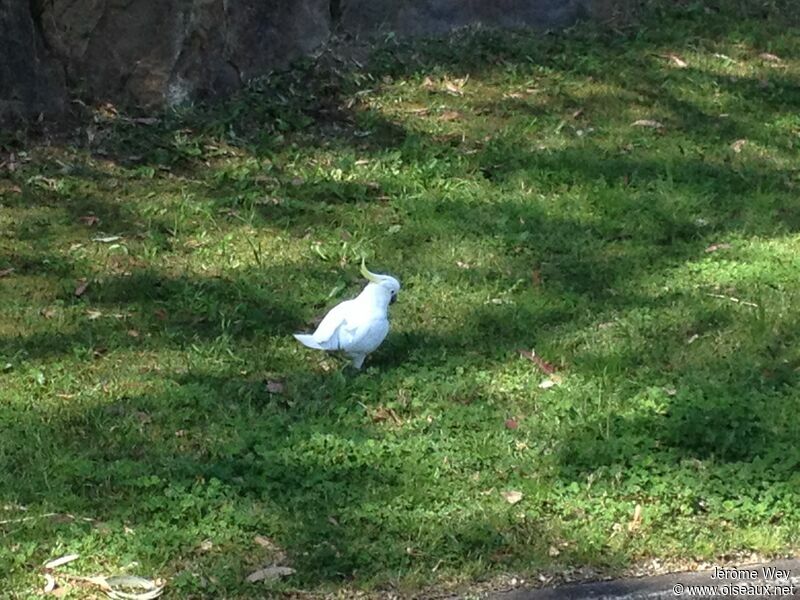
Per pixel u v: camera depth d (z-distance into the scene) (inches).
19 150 309.0
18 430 218.1
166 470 207.3
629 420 221.5
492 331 252.2
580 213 298.8
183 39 330.6
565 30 379.2
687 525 199.6
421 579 187.9
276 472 206.5
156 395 228.7
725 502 203.6
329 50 354.9
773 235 291.3
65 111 320.2
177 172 310.2
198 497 201.5
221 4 335.0
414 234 288.2
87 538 193.2
